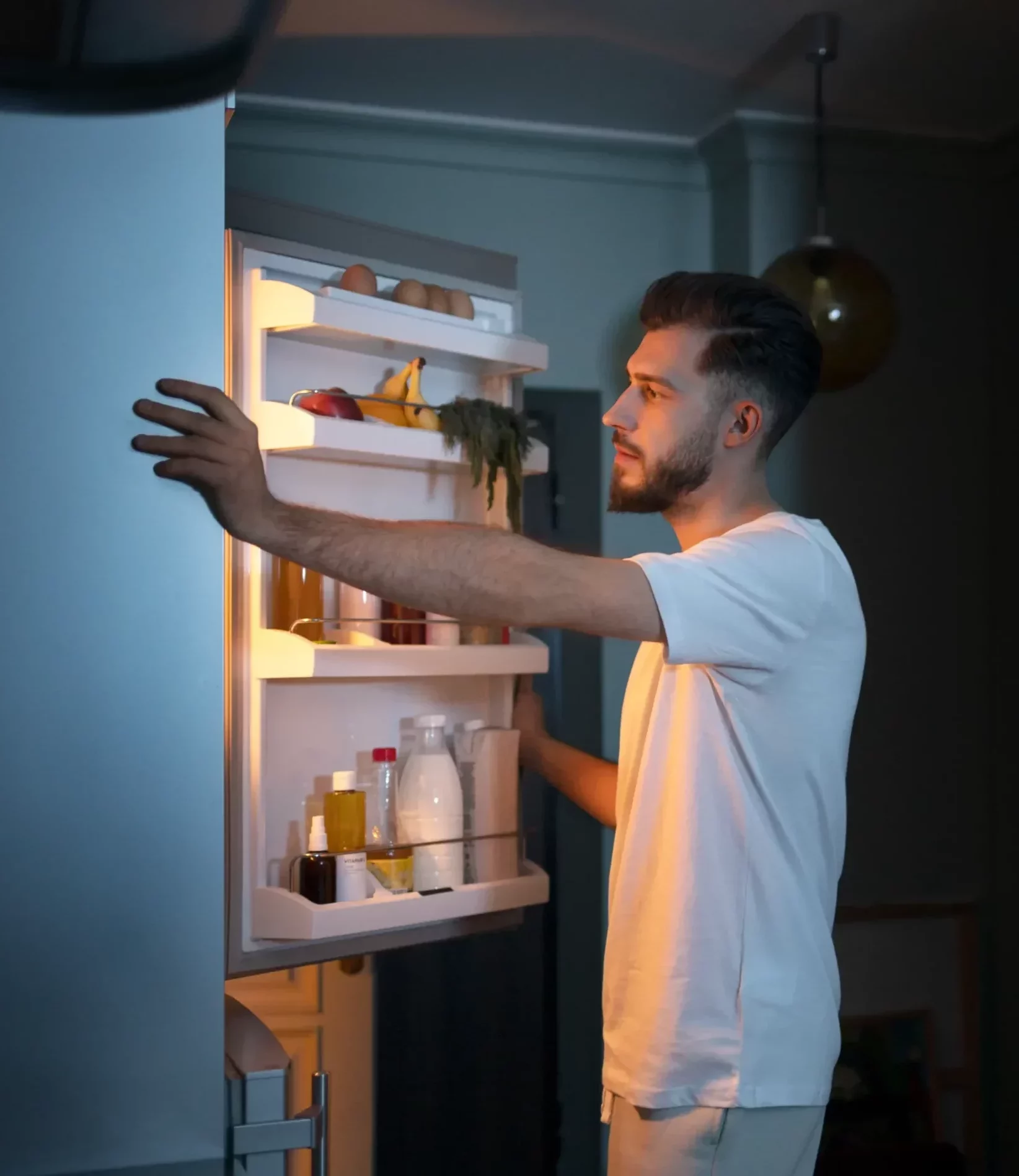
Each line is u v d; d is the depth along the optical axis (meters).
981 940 2.49
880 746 2.47
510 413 1.62
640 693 1.38
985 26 1.98
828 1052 1.25
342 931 1.40
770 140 2.38
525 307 2.42
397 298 1.55
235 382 1.41
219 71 0.72
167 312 0.90
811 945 1.24
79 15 0.64
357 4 1.88
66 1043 0.87
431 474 1.67
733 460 1.35
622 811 1.39
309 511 1.01
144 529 0.90
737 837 1.23
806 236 2.42
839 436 2.46
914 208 2.49
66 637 0.87
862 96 2.26
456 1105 2.30
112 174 0.88
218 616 0.91
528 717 1.73
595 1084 2.39
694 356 1.32
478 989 2.31
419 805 1.57
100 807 0.88
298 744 1.50
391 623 1.54
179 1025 0.89
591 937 2.39
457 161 2.37
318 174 2.30
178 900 0.90
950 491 2.53
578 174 2.44
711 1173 1.20
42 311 0.87
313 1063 2.23
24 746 0.86
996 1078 2.46
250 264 1.42
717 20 1.95
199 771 0.90
